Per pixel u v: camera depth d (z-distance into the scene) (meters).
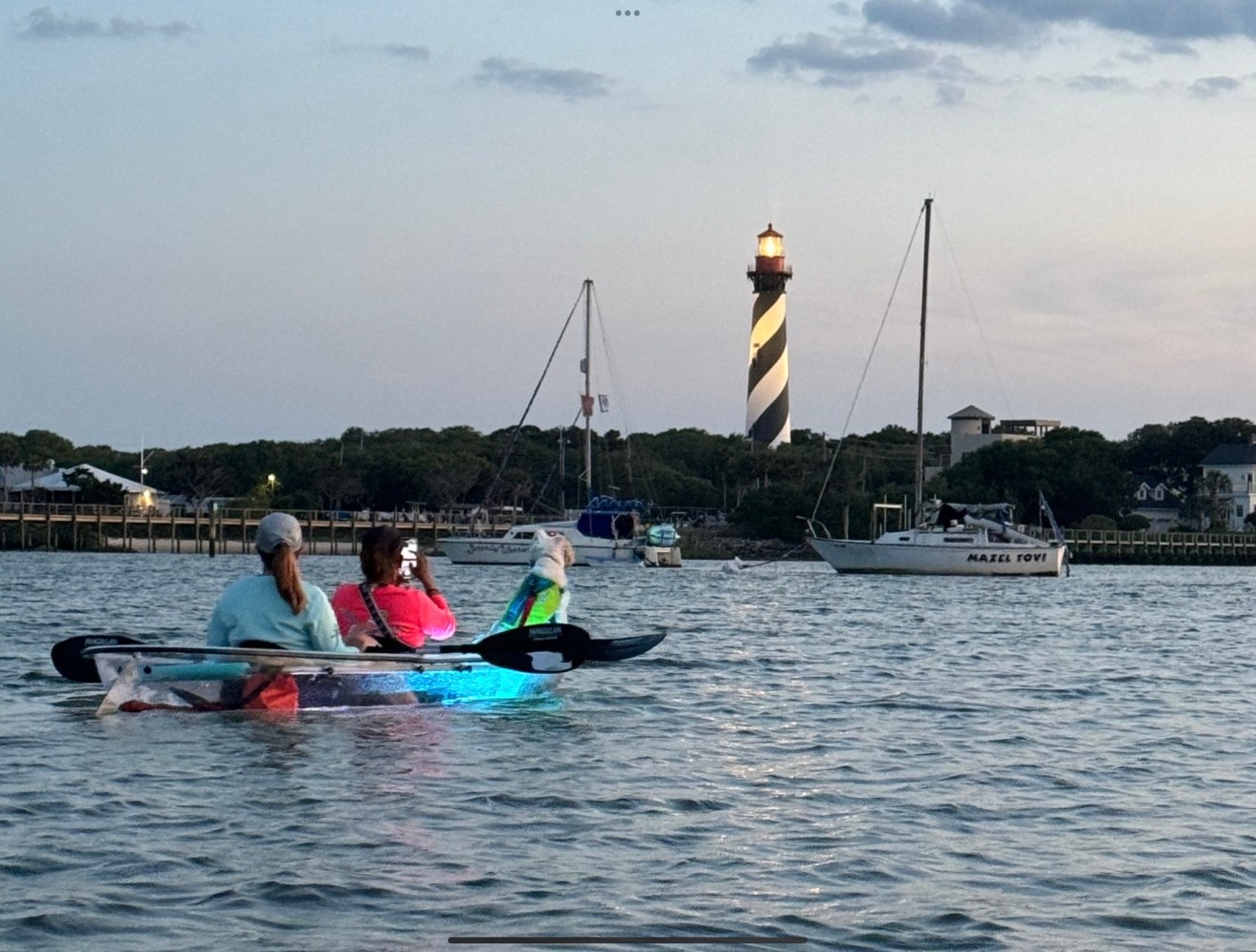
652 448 156.25
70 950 7.69
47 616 31.80
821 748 14.19
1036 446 131.38
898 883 9.30
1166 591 65.06
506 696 16.89
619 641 17.44
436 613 16.44
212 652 15.18
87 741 13.64
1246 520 148.50
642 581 68.88
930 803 11.66
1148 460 159.12
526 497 138.38
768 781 12.46
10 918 8.15
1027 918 8.62
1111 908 8.84
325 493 140.75
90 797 11.16
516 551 83.81
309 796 11.38
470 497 143.88
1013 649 26.80
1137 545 119.56
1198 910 8.84
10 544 106.19
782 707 17.12
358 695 15.66
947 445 164.25
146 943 7.82
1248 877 9.59
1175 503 154.88
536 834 10.35
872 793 12.03
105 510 106.69
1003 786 12.41
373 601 16.17
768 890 9.09
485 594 48.78
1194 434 156.88
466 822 10.66
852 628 32.31
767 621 35.16
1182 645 28.88
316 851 9.70
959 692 19.05
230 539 110.50
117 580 56.91
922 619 37.34
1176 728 16.00
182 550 110.25
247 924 8.18
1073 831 10.80
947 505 77.75
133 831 10.13
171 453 152.38
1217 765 13.62
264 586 15.50
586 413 93.50
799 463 131.75
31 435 156.38
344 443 158.50
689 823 10.80
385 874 9.20
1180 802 11.90
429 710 15.95
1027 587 65.00
